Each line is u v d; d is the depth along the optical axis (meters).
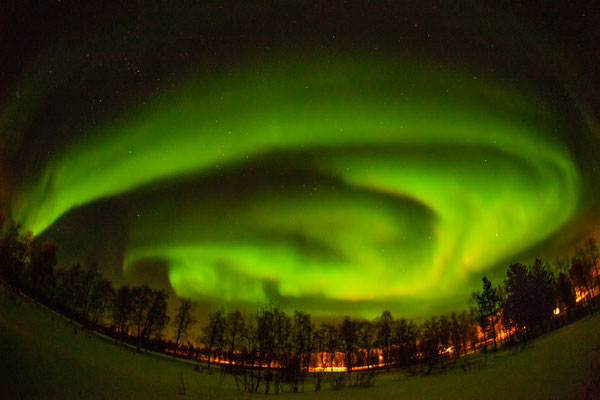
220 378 18.05
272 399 12.99
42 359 11.62
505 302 25.48
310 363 26.12
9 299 19.62
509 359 17.47
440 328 29.19
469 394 11.23
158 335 26.88
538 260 26.03
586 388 9.34
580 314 22.81
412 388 13.84
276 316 25.64
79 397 9.33
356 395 13.47
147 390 11.77
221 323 26.47
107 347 19.59
